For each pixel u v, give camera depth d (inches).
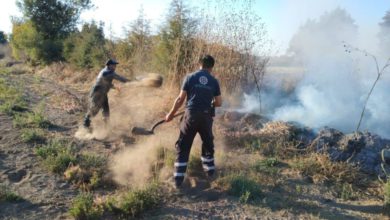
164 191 220.8
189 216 196.1
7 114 364.2
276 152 274.4
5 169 239.3
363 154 260.7
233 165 255.1
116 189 222.8
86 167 243.0
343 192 223.6
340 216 200.8
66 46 828.0
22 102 419.2
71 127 339.9
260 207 206.7
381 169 249.6
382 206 211.8
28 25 1026.7
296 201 214.1
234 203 209.9
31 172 237.3
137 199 198.8
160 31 471.5
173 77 418.9
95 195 214.5
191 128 223.6
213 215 197.9
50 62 951.6
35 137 291.4
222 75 394.6
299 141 285.6
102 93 318.0
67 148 265.7
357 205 213.6
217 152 270.8
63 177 232.8
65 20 1058.7
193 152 260.5
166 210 202.1
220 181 228.8
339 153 263.7
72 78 650.2
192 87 225.3
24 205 200.4
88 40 722.2
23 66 995.3
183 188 224.5
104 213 194.7
